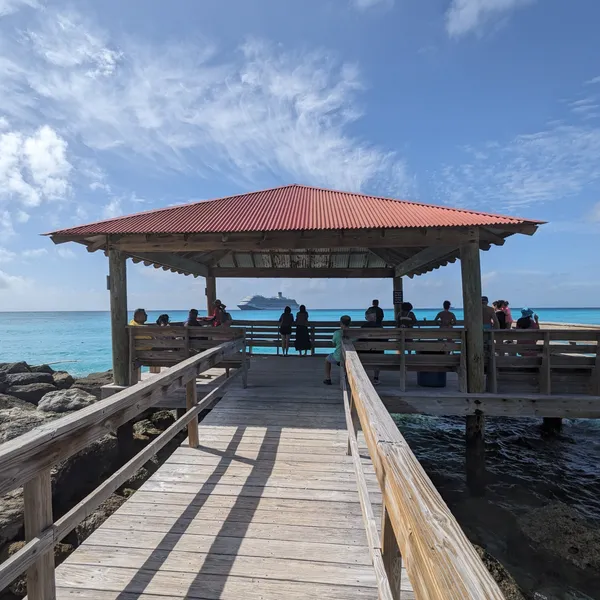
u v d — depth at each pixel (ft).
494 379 22.18
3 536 15.47
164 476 12.71
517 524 17.48
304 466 13.48
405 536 3.60
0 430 23.94
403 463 4.52
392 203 29.14
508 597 13.14
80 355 92.53
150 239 24.30
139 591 7.72
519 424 31.30
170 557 8.75
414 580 3.27
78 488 20.93
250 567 8.44
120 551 8.95
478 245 22.54
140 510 10.71
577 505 19.62
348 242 23.71
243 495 11.55
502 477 22.66
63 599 7.48
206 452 14.62
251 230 22.85
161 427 28.78
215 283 45.44
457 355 22.72
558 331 21.68
